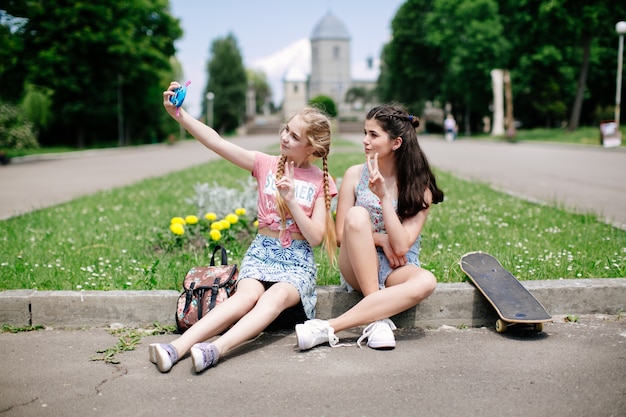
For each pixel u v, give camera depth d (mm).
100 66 33781
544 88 41750
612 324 3660
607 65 38906
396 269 3553
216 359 2965
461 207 7918
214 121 74938
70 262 4770
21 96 29328
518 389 2730
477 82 42719
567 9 30453
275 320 3539
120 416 2500
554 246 5301
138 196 9609
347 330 3582
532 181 11969
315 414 2508
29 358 3146
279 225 3496
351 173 3789
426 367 3002
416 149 3582
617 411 2514
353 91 105750
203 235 5559
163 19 38781
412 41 51219
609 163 16453
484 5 40906
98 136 40812
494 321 3756
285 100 92562
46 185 12742
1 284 4043
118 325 3674
